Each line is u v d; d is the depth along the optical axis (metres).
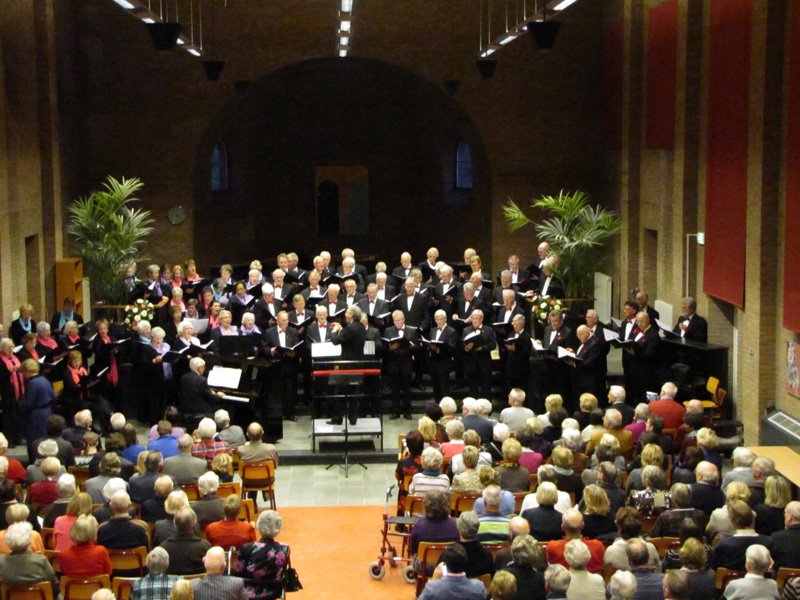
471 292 17.69
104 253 19.83
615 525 9.41
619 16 21.83
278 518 8.71
